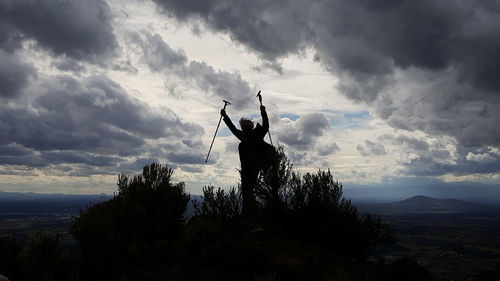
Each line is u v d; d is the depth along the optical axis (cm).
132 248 547
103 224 533
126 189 679
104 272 505
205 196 661
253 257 510
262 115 730
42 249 514
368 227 609
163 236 622
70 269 504
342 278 435
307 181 634
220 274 477
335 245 588
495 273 381
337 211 609
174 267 502
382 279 428
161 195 671
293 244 565
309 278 461
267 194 637
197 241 537
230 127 750
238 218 646
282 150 687
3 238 590
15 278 519
